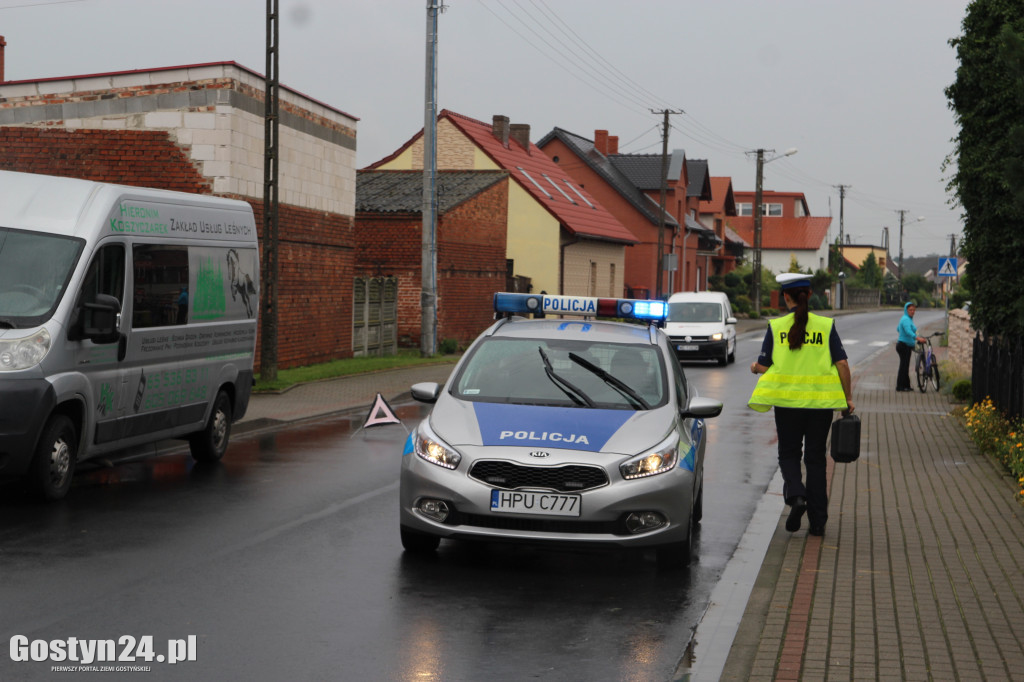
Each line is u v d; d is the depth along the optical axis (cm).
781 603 677
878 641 596
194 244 1185
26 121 2128
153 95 2083
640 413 816
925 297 11569
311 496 1041
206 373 1214
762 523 962
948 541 866
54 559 765
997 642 595
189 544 823
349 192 2681
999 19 1705
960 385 2161
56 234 993
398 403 1975
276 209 2033
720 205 8431
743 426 1750
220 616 640
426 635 612
